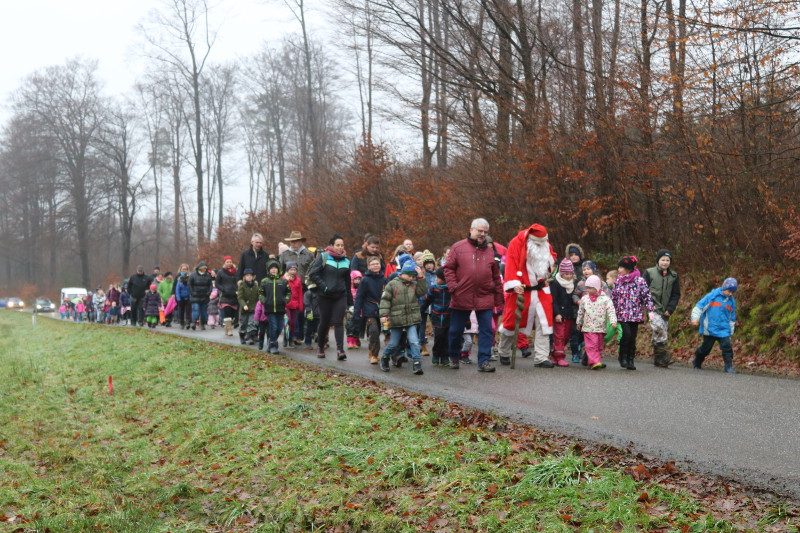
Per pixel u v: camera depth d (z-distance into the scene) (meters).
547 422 7.53
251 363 12.48
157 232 73.94
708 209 15.47
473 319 12.55
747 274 14.00
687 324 13.88
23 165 68.88
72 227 67.62
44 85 65.94
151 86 63.62
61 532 6.43
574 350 12.35
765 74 14.23
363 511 5.61
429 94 23.20
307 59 41.47
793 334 12.04
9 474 8.07
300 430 7.96
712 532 4.39
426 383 10.25
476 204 19.75
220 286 19.34
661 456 6.17
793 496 5.07
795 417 7.39
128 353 15.49
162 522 6.50
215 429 8.69
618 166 16.62
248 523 6.13
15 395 12.09
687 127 15.42
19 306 67.56
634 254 16.86
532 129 18.44
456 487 5.63
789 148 14.52
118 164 67.31
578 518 4.85
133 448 8.70
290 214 33.16
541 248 11.52
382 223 25.44
